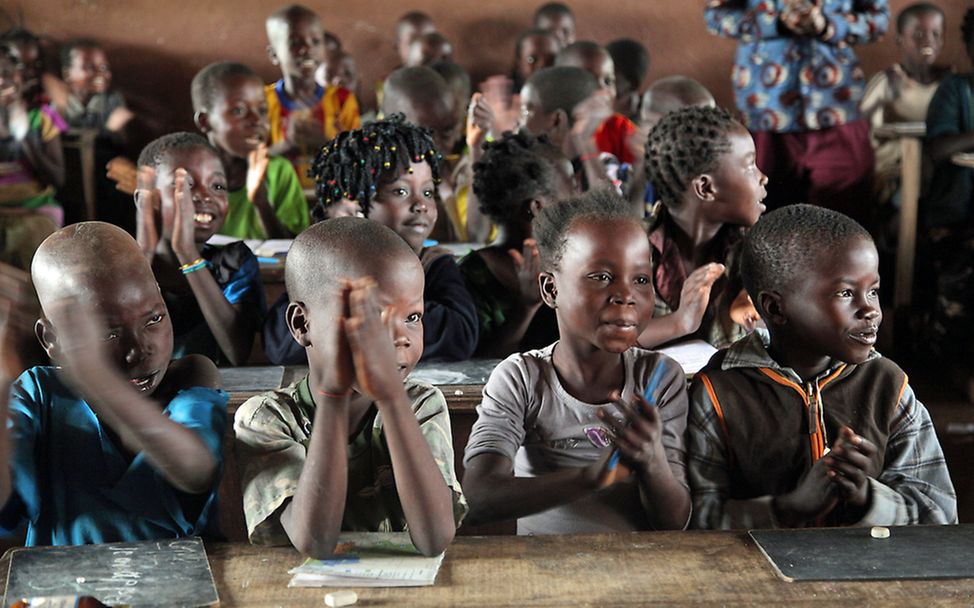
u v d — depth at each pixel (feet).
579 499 6.39
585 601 4.52
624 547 5.03
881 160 19.63
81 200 20.18
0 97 18.54
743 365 6.49
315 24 20.15
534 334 9.66
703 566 4.83
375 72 24.13
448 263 9.05
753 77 18.06
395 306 5.19
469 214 13.84
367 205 8.60
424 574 4.75
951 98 17.08
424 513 4.81
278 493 5.06
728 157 9.02
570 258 6.37
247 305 9.41
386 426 4.75
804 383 6.42
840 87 17.92
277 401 5.43
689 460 6.42
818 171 18.12
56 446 5.42
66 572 4.79
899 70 21.08
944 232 16.55
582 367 6.50
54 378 5.52
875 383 6.47
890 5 22.99
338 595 4.50
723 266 8.90
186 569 4.82
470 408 7.66
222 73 15.11
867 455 5.85
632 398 6.36
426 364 8.43
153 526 5.44
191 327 9.21
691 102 14.67
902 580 4.68
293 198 15.53
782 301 6.45
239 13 23.68
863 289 6.28
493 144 9.95
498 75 24.16
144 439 4.96
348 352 4.70
